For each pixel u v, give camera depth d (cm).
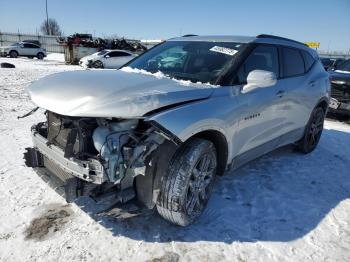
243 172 441
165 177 280
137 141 261
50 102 274
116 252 270
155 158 275
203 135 316
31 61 2592
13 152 455
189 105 286
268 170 455
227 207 348
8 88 999
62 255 263
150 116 259
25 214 310
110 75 324
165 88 294
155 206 302
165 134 260
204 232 304
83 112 253
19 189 353
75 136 267
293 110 444
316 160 511
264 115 376
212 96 310
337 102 798
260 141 389
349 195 402
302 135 508
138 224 307
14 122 610
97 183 255
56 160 284
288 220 334
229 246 288
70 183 270
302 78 467
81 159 261
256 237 303
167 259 267
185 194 285
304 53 497
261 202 365
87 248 272
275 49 419
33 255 261
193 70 359
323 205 371
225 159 336
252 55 371
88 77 309
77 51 2591
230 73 339
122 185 271
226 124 313
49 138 309
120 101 259
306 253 287
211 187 330
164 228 304
